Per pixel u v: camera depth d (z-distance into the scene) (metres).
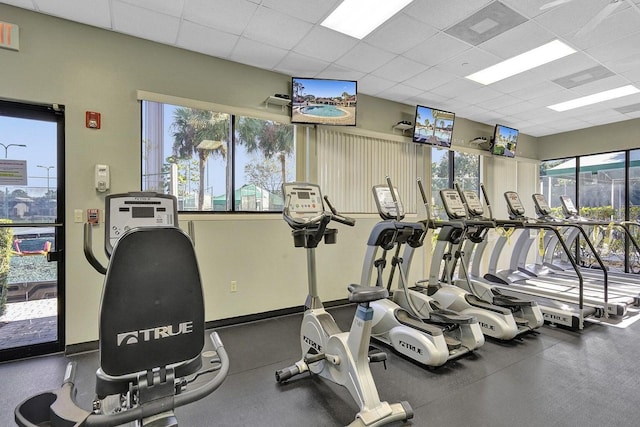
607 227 4.75
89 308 3.20
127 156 3.39
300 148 4.48
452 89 4.95
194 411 2.18
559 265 7.06
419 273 5.68
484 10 3.00
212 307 3.82
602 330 3.76
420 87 4.87
